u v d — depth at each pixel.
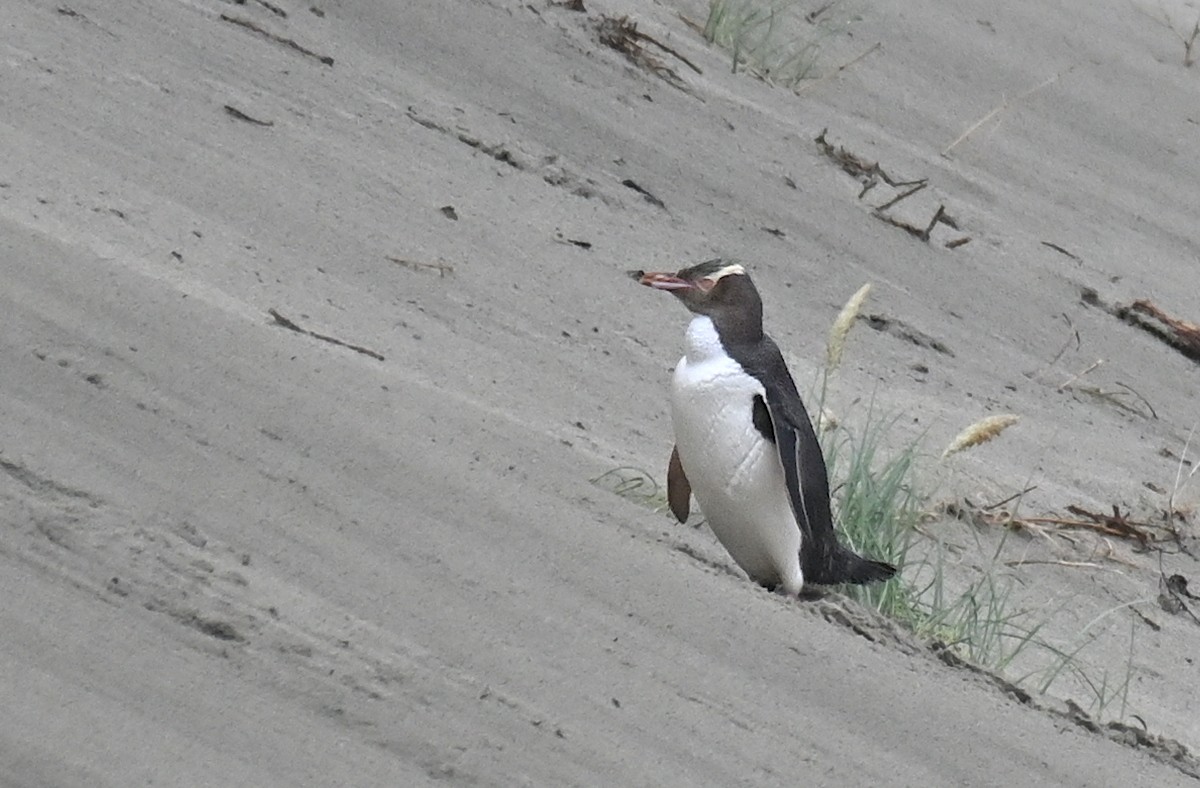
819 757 8.20
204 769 6.32
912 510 12.40
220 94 14.60
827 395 14.59
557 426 11.66
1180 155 24.09
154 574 7.40
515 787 6.95
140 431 8.66
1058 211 21.48
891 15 24.69
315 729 6.82
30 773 6.01
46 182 11.56
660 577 9.40
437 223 14.28
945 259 18.58
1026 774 8.91
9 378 8.64
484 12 18.73
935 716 9.14
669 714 8.01
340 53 16.62
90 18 14.78
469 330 12.80
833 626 9.89
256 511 8.36
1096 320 18.75
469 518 9.20
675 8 22.41
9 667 6.48
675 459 10.62
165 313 9.89
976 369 16.67
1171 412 17.53
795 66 22.25
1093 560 13.73
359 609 7.84
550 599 8.68
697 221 16.92
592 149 17.25
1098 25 26.58
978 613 12.06
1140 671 12.23
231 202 12.84
